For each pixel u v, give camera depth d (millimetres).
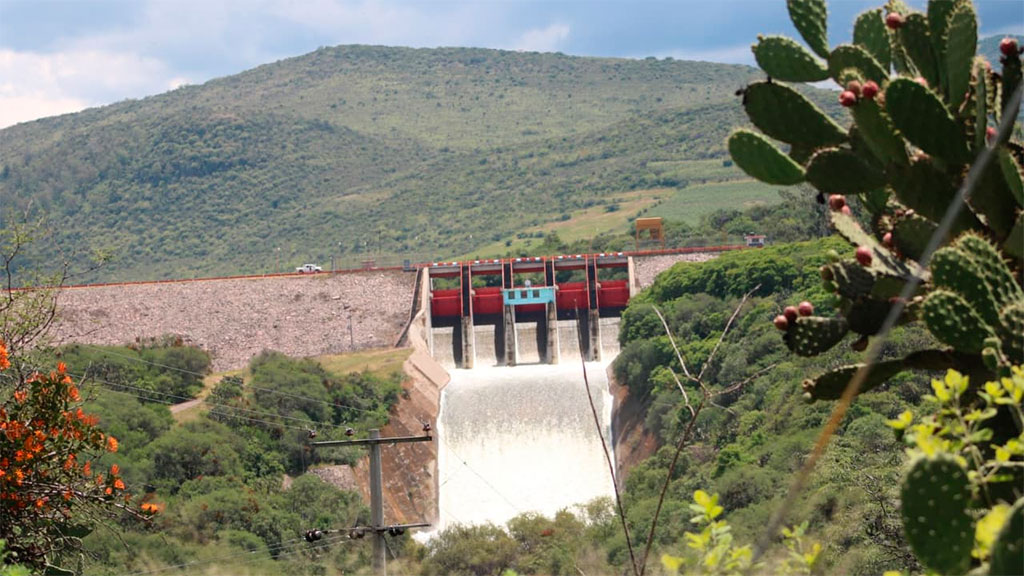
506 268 125000
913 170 11555
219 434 81188
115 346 106000
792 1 13273
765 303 95062
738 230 174125
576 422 101500
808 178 12016
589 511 68875
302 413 91125
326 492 77875
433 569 65438
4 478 18969
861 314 11438
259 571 59156
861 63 12758
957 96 11672
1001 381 9172
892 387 50812
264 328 117938
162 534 52906
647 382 95875
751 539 38344
